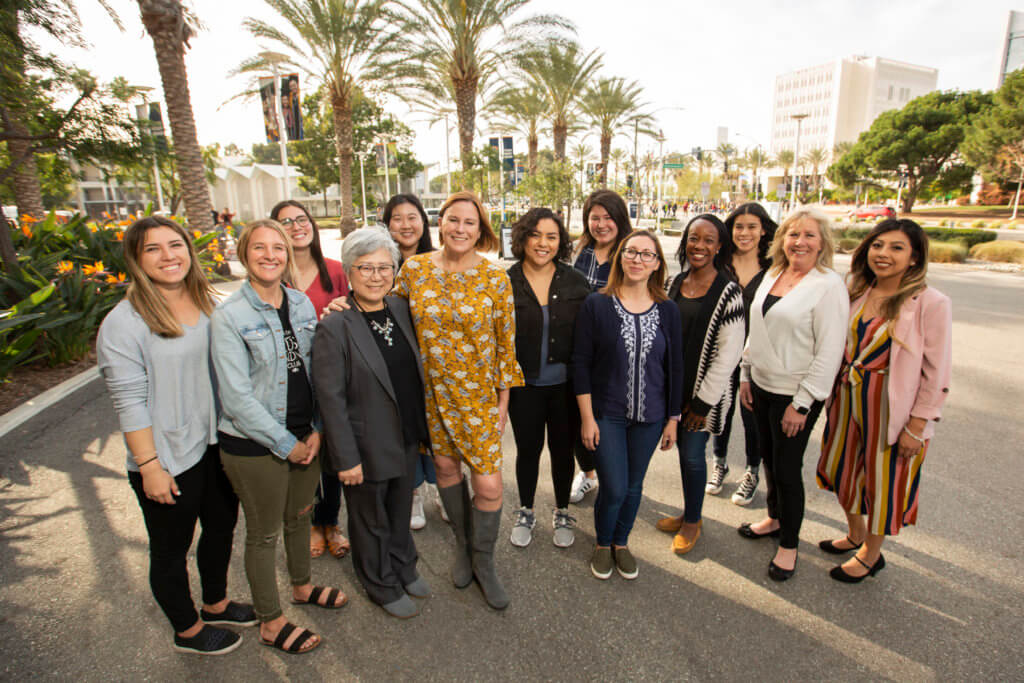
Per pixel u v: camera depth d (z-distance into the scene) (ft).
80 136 28.60
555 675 6.85
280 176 192.65
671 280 10.07
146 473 6.05
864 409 8.11
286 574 8.91
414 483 7.91
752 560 9.21
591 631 7.61
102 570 8.82
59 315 19.71
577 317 8.59
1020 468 12.26
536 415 9.17
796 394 8.16
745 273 10.90
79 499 11.00
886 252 7.68
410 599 8.15
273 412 6.68
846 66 322.34
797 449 8.41
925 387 7.62
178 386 6.22
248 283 6.56
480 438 7.61
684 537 9.39
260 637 7.47
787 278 8.62
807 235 8.16
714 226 8.78
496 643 7.40
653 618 7.85
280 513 6.98
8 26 22.03
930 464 12.50
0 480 11.78
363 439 7.18
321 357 6.91
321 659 7.13
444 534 10.10
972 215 140.15
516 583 8.67
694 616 7.89
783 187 96.63
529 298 8.89
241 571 8.93
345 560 9.34
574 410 9.45
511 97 74.33
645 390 8.27
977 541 9.54
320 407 6.97
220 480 6.98
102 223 31.01
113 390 5.93
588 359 8.46
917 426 7.70
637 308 8.35
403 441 7.52
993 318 28.37
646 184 151.74
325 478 8.95
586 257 11.43
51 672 6.84
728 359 8.56
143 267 6.02
